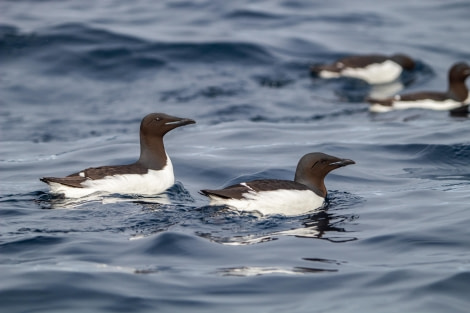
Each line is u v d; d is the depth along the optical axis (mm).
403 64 25938
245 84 24703
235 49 26734
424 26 30469
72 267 10273
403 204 13234
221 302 9328
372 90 24750
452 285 9602
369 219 12477
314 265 10430
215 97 23547
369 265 10367
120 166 14094
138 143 17906
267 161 16125
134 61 25906
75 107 23000
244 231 11836
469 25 30562
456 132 18172
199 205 13250
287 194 12750
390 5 33000
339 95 24156
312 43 27953
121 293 9531
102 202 13172
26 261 10547
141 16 30422
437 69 26500
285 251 10969
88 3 32469
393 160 16469
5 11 30594
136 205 13086
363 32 29625
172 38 27312
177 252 10875
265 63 26172
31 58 26000
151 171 14133
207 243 11227
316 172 13492
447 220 12102
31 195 13672
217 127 19641
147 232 11711
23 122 21766
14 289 9594
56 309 9164
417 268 10141
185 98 23516
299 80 25203
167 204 13219
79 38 27047
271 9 31672
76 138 20375
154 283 9820
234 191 12586
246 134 18719
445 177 15289
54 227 11930
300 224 12250
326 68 25297
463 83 22750
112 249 11000
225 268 10344
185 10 31391
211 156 16547
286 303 9289
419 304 9148
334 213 12836
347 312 9000
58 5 31906
